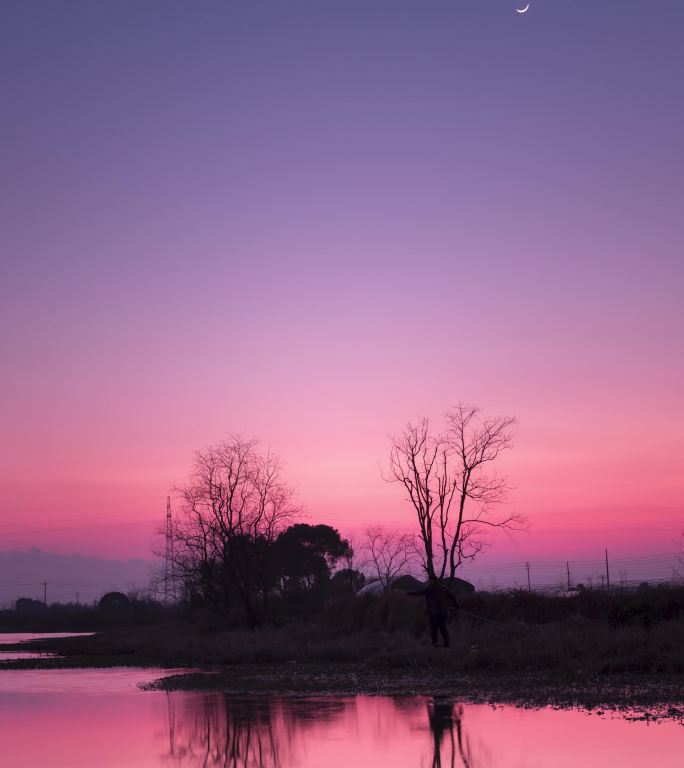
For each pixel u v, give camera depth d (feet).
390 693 64.08
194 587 212.23
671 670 71.31
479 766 37.60
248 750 42.57
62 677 90.99
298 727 48.96
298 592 262.88
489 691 63.62
